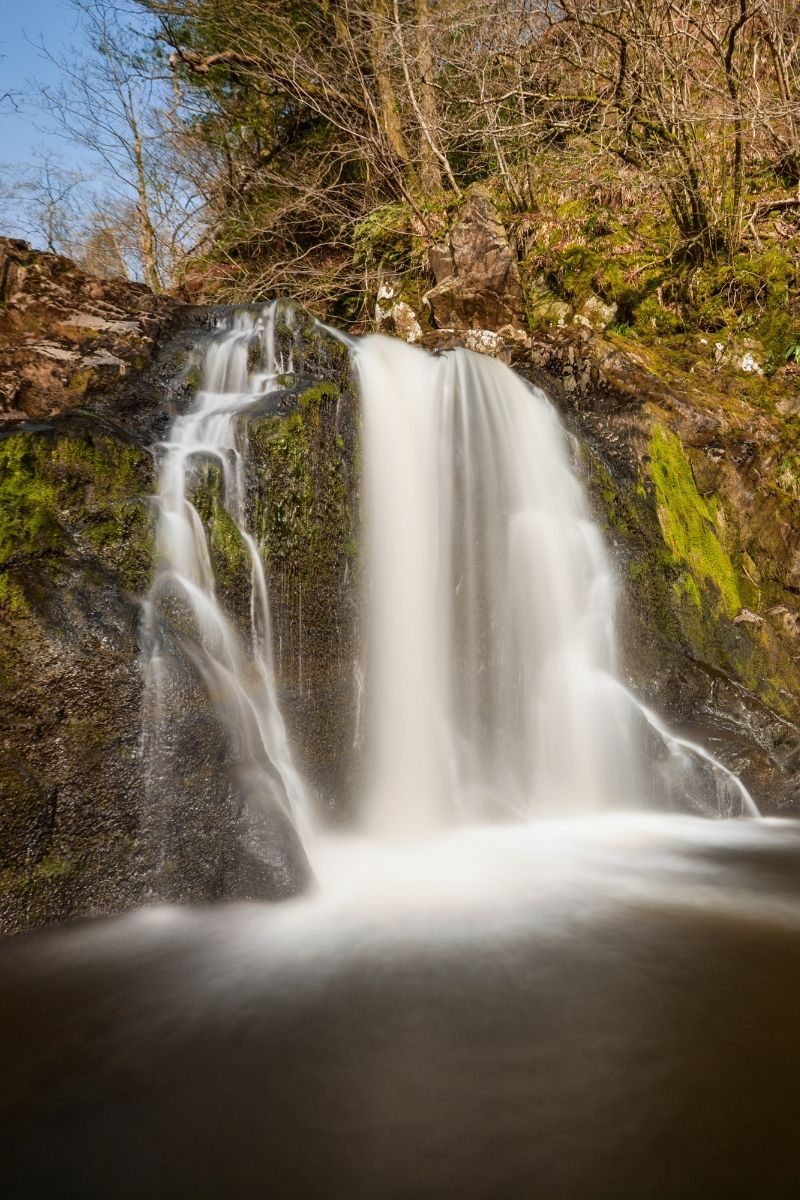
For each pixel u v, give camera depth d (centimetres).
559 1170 199
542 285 1034
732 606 714
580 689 613
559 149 1159
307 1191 195
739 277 918
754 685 689
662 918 364
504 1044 256
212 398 556
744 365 866
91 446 423
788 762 616
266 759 411
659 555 691
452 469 607
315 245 1378
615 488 700
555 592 627
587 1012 275
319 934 341
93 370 529
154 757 367
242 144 1530
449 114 1302
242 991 292
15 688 349
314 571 498
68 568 386
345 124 1331
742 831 525
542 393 738
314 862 436
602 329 899
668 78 1021
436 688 565
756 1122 216
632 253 1001
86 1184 199
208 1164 205
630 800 584
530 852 471
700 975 305
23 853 341
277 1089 234
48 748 351
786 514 759
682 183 955
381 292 1158
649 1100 226
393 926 353
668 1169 199
